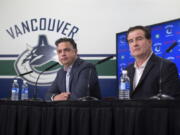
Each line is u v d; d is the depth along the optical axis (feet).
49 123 5.79
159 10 13.30
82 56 13.58
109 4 13.65
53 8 13.87
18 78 13.74
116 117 5.25
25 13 13.91
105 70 13.41
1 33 13.89
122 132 5.18
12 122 6.16
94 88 9.02
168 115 4.88
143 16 13.41
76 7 13.79
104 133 5.32
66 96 8.38
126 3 13.56
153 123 4.95
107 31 13.57
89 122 5.47
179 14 13.16
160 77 7.32
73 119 5.58
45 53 13.84
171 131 4.84
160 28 11.72
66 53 9.70
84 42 13.65
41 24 13.88
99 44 13.57
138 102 5.08
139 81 7.83
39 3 13.89
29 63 13.82
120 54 12.79
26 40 13.88
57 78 10.13
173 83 7.50
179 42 11.03
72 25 13.75
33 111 6.02
